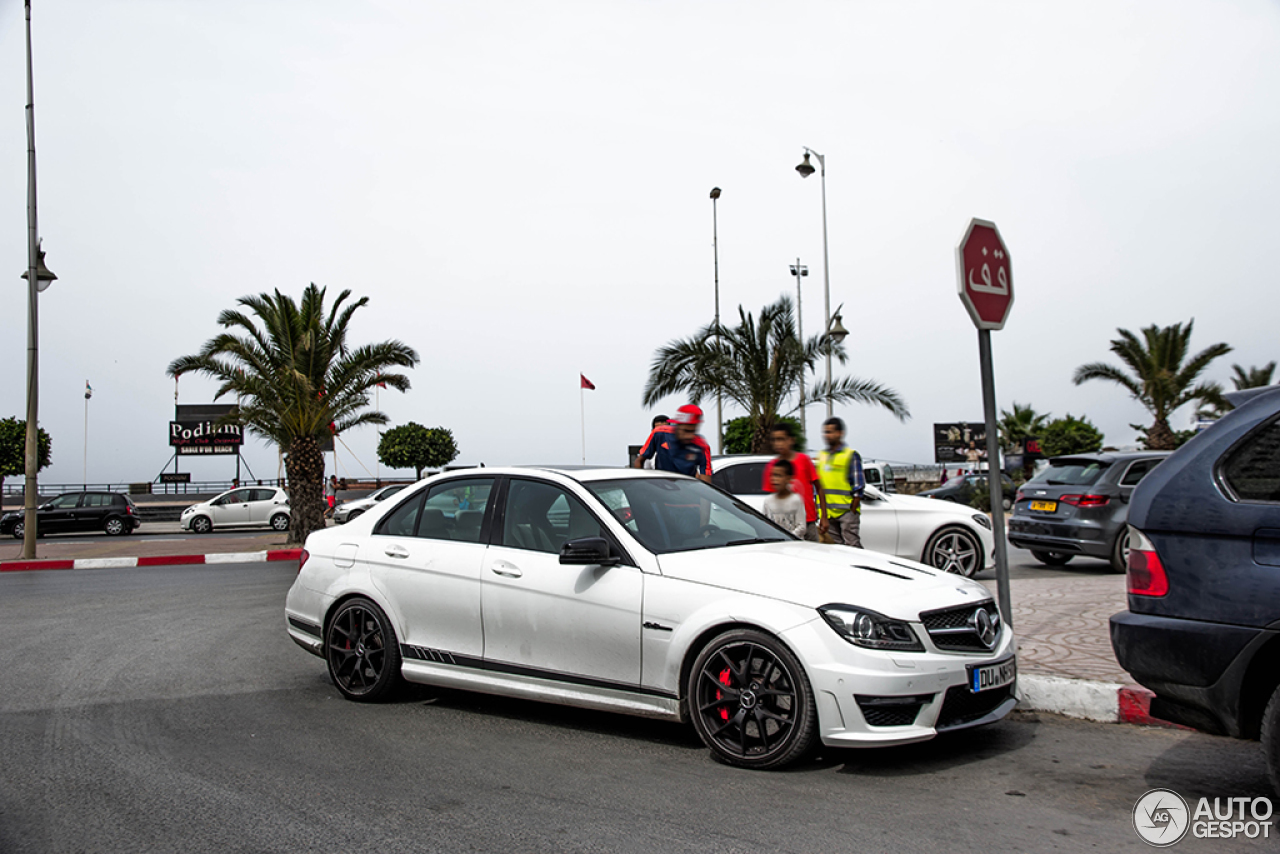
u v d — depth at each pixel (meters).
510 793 4.22
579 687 5.09
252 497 31.52
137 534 31.03
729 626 4.62
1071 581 11.02
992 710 4.62
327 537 6.45
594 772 4.51
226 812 4.01
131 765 4.70
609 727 5.34
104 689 6.46
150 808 4.07
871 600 4.43
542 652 5.21
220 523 31.03
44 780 4.47
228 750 4.96
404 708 5.86
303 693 6.31
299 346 19.64
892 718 4.27
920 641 4.35
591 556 4.93
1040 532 12.61
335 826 3.83
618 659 4.92
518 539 5.53
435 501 6.05
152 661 7.45
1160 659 3.76
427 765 4.66
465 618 5.54
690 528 5.49
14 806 4.12
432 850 3.56
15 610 10.66
